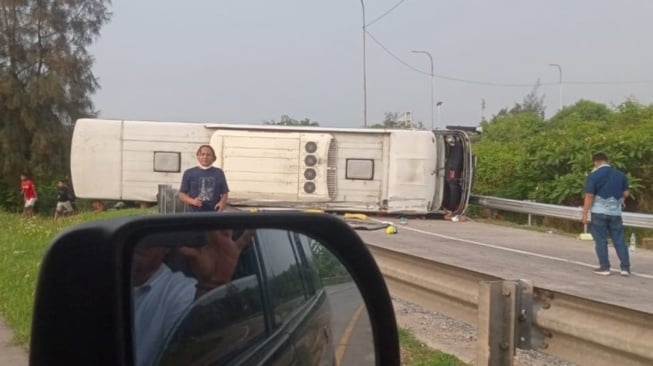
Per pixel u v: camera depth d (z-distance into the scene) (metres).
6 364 6.99
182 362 2.51
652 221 19.70
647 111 34.09
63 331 2.31
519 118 41.69
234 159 26.31
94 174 27.03
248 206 26.38
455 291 5.98
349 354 3.40
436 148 27.00
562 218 24.86
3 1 46.31
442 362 6.62
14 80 45.75
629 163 28.03
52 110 46.62
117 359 2.31
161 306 2.50
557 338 4.92
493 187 31.19
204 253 2.74
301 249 3.33
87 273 2.34
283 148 26.28
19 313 8.68
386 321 3.49
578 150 29.27
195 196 11.53
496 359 5.16
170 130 26.83
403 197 26.61
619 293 12.12
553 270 14.79
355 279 3.46
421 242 19.72
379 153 26.67
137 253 2.48
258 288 2.96
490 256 16.84
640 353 4.22
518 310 5.13
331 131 26.56
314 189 26.28
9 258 13.05
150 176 26.89
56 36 47.16
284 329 3.05
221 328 2.71
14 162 45.81
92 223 2.48
